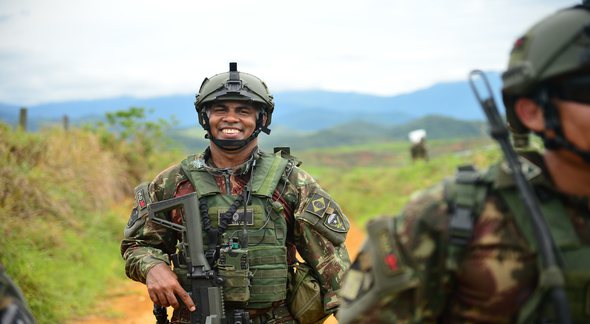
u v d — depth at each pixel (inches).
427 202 63.7
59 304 267.4
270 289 132.5
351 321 66.3
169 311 280.5
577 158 60.2
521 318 60.1
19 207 335.0
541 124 62.2
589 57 58.6
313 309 136.7
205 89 138.9
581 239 60.2
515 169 60.2
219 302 129.7
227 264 131.1
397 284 63.5
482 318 61.6
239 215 134.6
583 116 59.0
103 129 553.3
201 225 134.3
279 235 135.0
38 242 315.9
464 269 61.7
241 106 137.7
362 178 677.3
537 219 58.4
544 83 60.7
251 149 141.0
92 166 450.3
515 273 60.1
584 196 61.4
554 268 57.4
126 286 316.2
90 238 356.5
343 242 137.8
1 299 59.5
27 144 404.2
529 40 62.2
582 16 60.1
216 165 141.3
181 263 134.0
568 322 56.7
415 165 693.3
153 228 139.4
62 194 377.7
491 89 63.0
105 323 264.1
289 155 144.3
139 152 566.3
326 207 136.4
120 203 466.0
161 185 141.1
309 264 137.9
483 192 62.3
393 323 64.5
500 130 61.6
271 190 136.0
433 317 64.7
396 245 64.0
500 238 60.6
